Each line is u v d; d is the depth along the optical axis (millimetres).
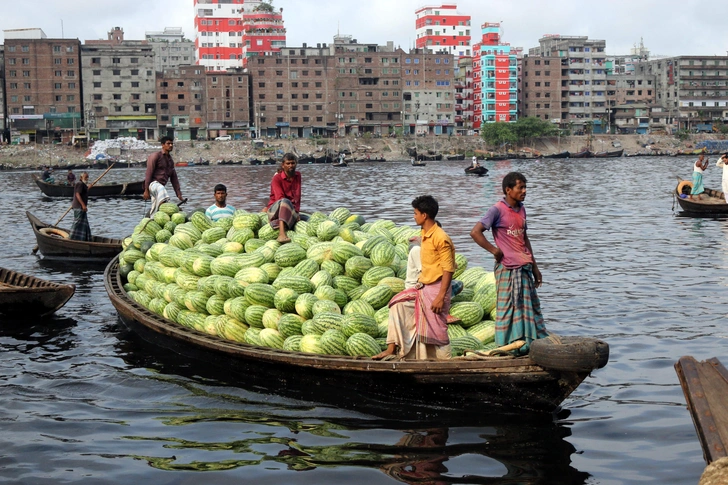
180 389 9047
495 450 7090
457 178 64500
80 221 20219
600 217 28484
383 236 10312
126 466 6824
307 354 8578
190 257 10977
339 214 12164
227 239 11531
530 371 7570
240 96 130125
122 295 12094
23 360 10328
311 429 7688
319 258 10062
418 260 8586
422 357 8312
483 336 9047
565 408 8211
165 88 127375
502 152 134500
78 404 8555
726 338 10641
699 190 29531
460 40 167500
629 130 151375
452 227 25344
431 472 6617
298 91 133000
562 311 12484
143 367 9953
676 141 144500
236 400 8641
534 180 59156
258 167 106625
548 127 137625
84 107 125375
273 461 6887
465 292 9656
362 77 135750
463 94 152000
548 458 6895
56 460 6965
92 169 104250
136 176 82938
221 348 9336
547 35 159375
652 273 15805
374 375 8156
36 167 108938
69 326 12281
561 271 16344
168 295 10984
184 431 7684
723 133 148125
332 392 8594
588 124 143625
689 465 6680
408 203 36875
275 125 132375
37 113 121375
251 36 146625
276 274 10211
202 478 6547
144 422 7965
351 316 8812
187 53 164875
